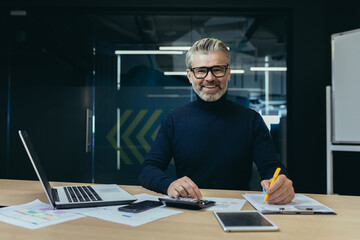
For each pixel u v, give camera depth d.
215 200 0.99
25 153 3.42
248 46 3.25
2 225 0.70
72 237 0.62
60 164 3.47
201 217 0.79
